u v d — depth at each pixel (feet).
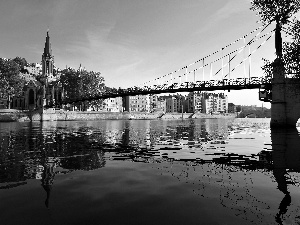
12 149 56.65
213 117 619.67
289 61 52.54
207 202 20.53
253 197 21.61
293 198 21.13
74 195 22.80
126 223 16.78
